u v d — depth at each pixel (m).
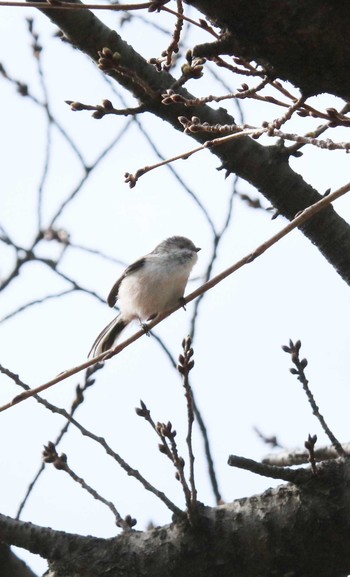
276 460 8.50
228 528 6.41
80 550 6.48
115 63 6.05
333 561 6.25
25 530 6.52
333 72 4.82
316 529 6.23
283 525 6.31
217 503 8.92
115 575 6.38
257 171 7.78
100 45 7.25
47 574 6.50
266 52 4.82
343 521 6.21
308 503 6.29
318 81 4.92
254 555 6.32
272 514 6.38
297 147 7.76
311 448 6.36
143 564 6.39
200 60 6.04
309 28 4.62
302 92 5.05
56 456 6.91
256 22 4.68
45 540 6.50
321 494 6.31
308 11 4.59
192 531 6.42
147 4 5.20
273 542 6.30
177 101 5.71
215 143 5.73
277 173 7.78
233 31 4.78
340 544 6.21
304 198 7.85
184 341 6.04
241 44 4.84
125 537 6.58
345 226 7.93
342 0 4.54
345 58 4.71
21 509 8.02
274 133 5.34
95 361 6.71
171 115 7.48
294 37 4.66
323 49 4.69
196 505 6.37
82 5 5.19
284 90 5.70
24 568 6.66
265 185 7.84
